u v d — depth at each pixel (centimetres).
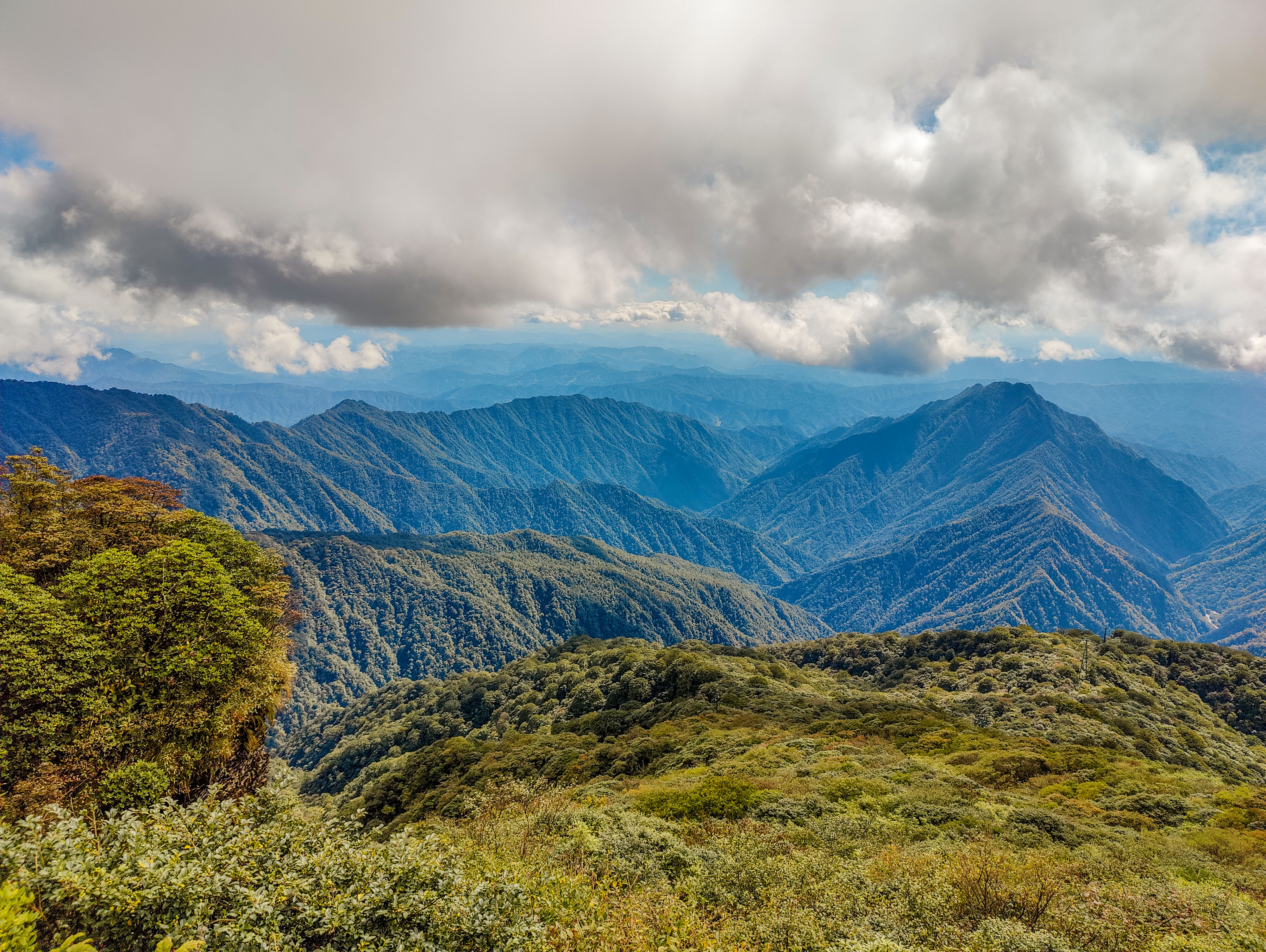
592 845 1873
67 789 2258
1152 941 1327
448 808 3938
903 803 2722
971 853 1875
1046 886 1546
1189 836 2575
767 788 3006
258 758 3819
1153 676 9856
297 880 995
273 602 4453
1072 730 5931
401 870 1063
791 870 1689
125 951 866
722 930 1282
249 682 3472
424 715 11612
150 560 3123
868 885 1556
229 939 856
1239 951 1291
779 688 7888
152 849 977
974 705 7412
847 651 13238
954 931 1298
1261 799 3069
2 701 2322
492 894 1080
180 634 3003
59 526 3869
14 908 780
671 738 5044
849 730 5106
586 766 4581
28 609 2580
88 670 2589
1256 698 9150
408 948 945
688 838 2191
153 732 2723
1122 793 3209
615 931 1105
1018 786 3450
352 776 10538
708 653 11094
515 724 9069
